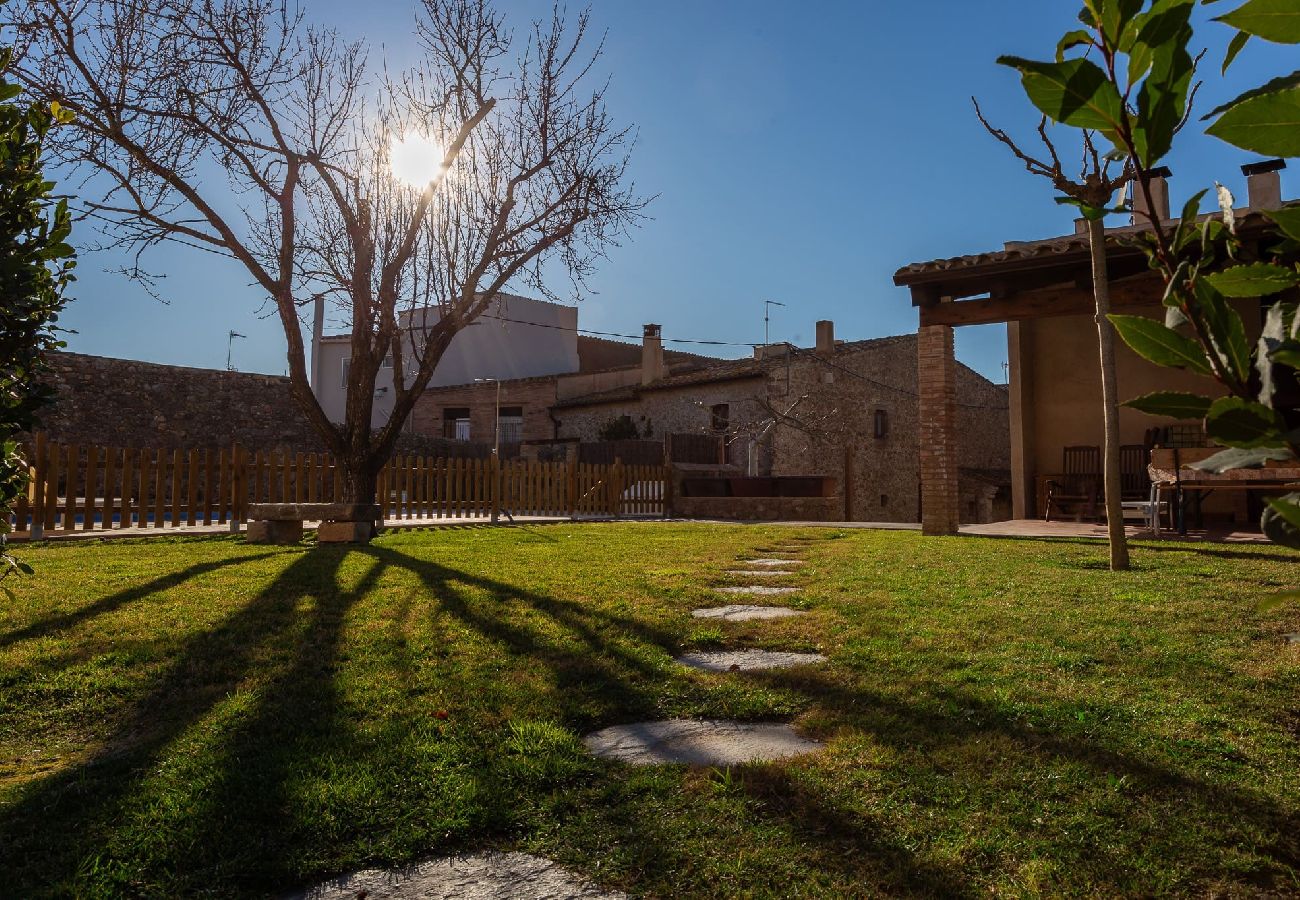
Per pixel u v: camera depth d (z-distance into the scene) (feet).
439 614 16.56
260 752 9.30
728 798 8.14
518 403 104.37
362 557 26.50
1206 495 35.78
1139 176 2.75
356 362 36.94
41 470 32.24
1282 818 7.55
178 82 34.65
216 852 7.20
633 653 13.43
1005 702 10.66
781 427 78.79
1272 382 2.36
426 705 10.89
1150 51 2.69
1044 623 15.20
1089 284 32.19
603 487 57.41
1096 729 9.67
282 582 20.59
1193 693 10.94
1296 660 12.35
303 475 40.55
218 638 14.49
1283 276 2.98
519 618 16.17
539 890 6.71
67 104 30.73
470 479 48.52
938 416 35.12
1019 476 42.27
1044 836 7.30
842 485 84.33
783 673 12.23
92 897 6.50
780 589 20.06
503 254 38.55
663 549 30.17
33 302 8.80
